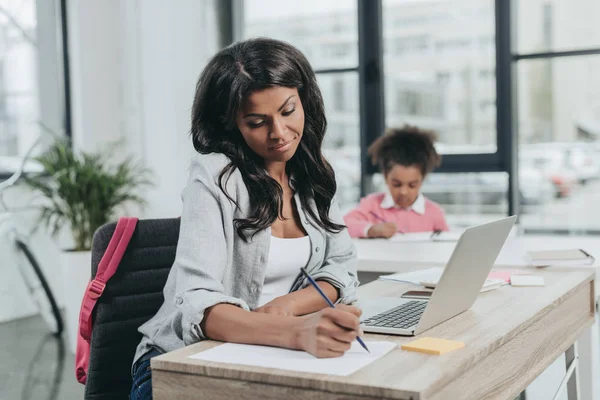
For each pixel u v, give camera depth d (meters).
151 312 1.60
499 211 4.21
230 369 1.06
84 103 4.55
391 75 4.43
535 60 4.10
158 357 1.13
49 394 2.98
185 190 1.39
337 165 4.53
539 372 1.45
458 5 4.23
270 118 1.34
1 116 4.38
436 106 4.33
